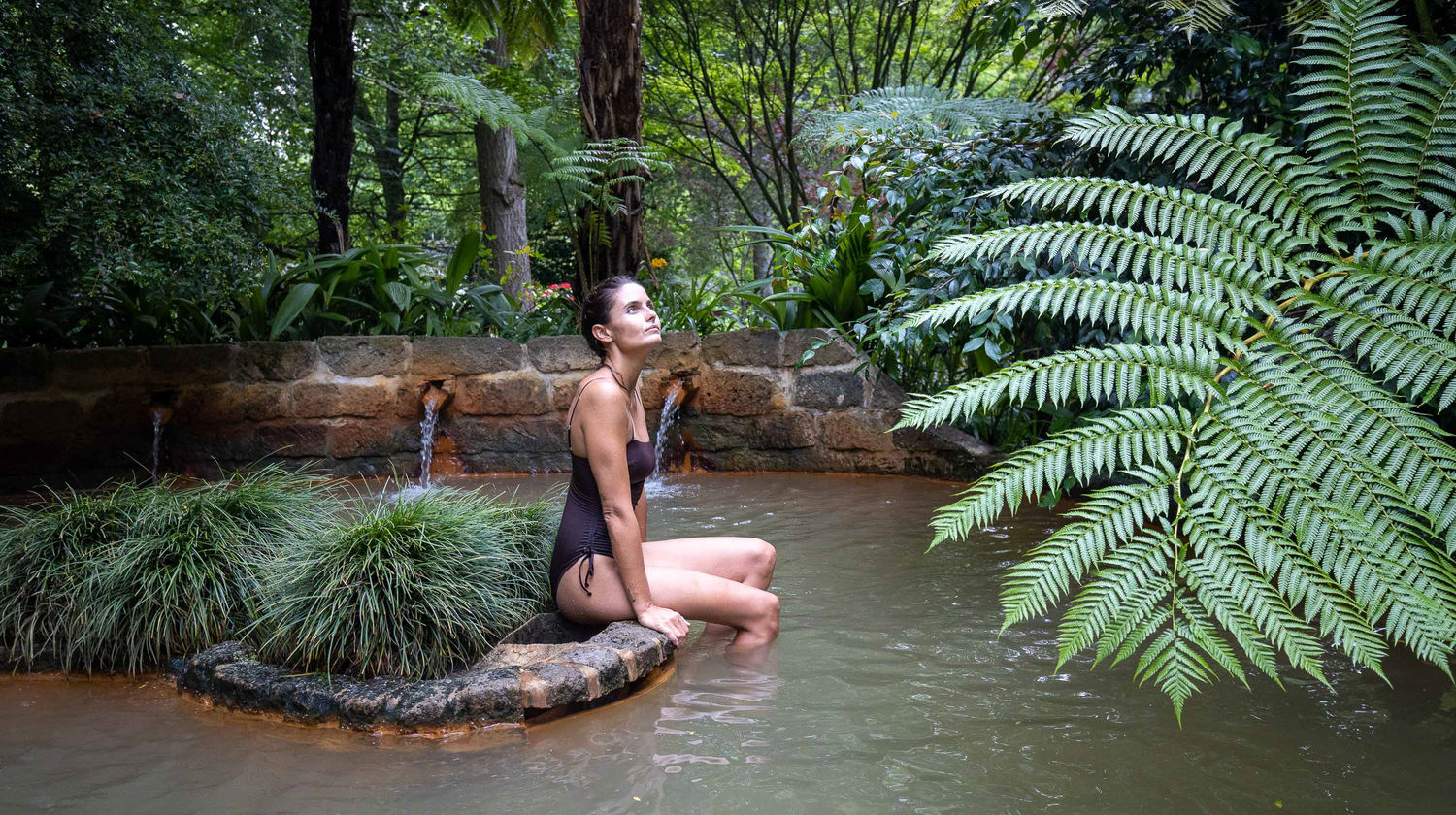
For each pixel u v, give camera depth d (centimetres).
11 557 289
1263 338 203
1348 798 186
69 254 626
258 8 1238
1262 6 467
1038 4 494
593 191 713
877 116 684
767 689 251
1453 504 171
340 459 612
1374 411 186
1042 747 212
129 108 588
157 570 280
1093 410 455
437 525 275
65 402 587
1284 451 185
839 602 327
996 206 523
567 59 1435
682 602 280
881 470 579
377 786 201
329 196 755
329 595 252
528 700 232
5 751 224
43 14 559
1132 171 474
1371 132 219
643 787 197
